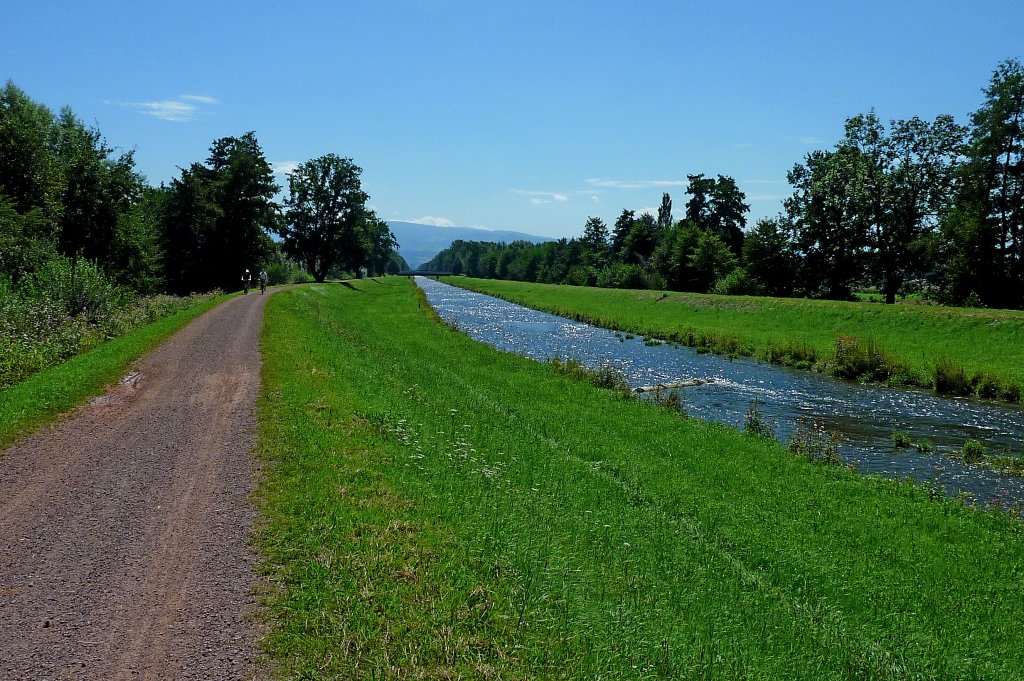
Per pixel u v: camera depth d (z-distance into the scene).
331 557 6.04
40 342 17.38
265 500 7.39
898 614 7.72
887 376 24.97
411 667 4.58
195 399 12.46
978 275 43.03
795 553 9.12
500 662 4.74
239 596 5.43
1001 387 21.91
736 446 14.30
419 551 6.27
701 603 7.00
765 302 43.97
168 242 61.91
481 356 25.88
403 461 9.25
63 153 45.81
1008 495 12.36
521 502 8.64
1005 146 43.00
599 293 68.56
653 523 9.46
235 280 62.34
